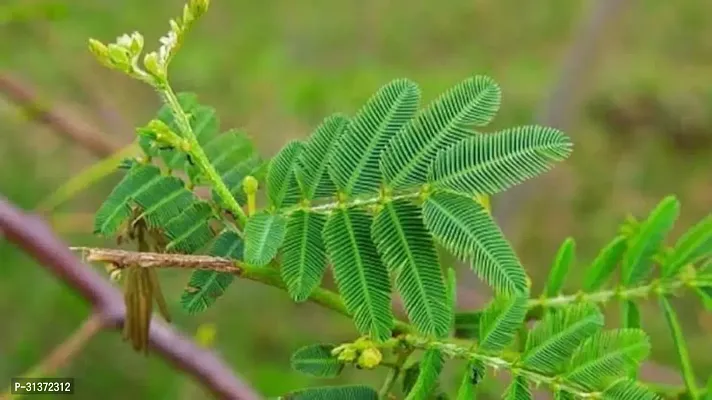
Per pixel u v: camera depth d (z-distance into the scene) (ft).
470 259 0.84
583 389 0.89
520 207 2.67
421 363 0.89
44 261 1.27
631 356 0.89
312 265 0.86
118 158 1.30
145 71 0.88
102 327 1.26
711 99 4.30
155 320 1.23
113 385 2.66
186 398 2.69
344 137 0.88
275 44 4.14
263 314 3.05
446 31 4.54
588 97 4.06
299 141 0.90
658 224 1.04
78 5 3.53
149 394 2.67
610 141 4.21
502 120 4.08
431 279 0.85
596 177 4.09
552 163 0.85
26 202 2.90
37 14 1.66
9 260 2.80
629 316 1.03
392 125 0.88
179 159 0.96
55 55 3.20
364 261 0.86
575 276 2.83
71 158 3.05
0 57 2.33
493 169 0.85
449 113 0.87
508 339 0.90
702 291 1.02
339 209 0.87
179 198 0.94
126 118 3.02
